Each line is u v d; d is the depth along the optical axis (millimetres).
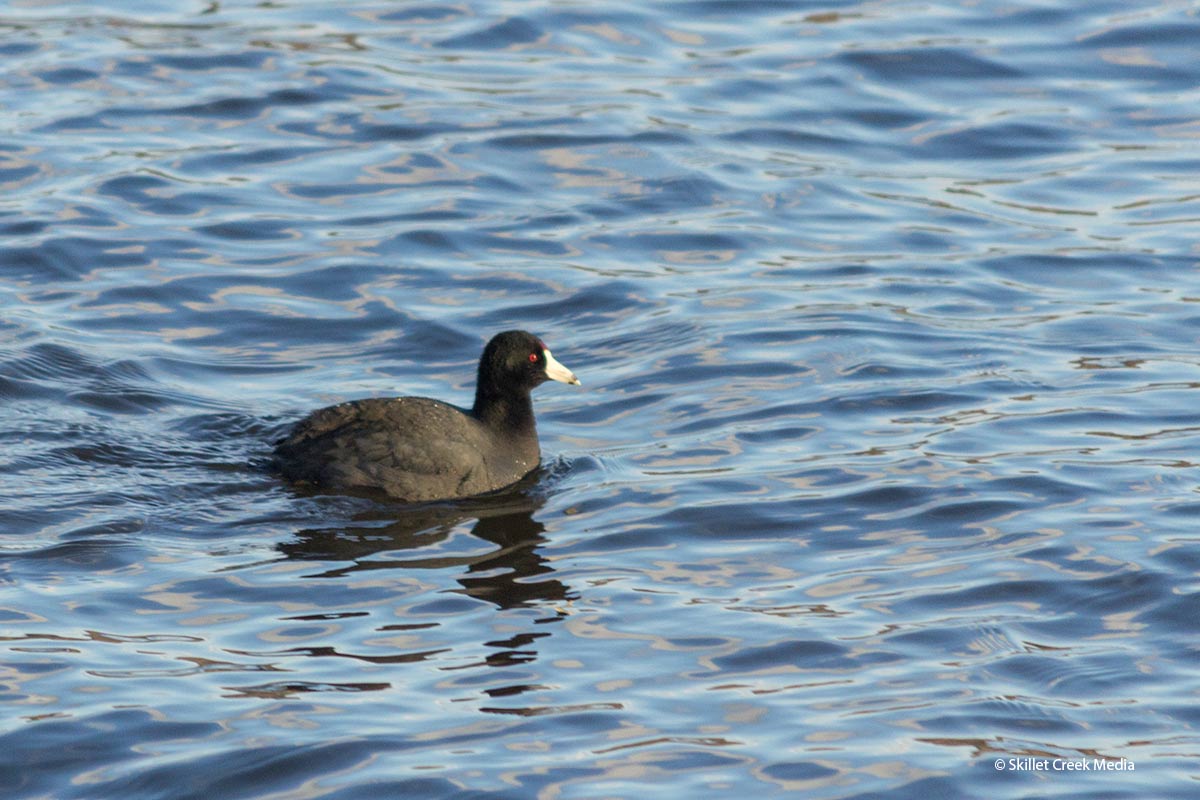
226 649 12781
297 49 27922
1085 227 22766
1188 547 14602
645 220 22891
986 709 12055
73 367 18297
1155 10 29625
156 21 29141
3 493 15266
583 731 11695
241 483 15852
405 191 23500
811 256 21984
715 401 18219
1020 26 29156
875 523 15320
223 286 20766
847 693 12281
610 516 15508
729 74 27344
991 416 17656
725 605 13734
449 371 18969
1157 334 19766
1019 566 14367
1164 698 12242
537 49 28234
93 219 22250
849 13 29859
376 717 11844
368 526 15109
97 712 11812
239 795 10922
